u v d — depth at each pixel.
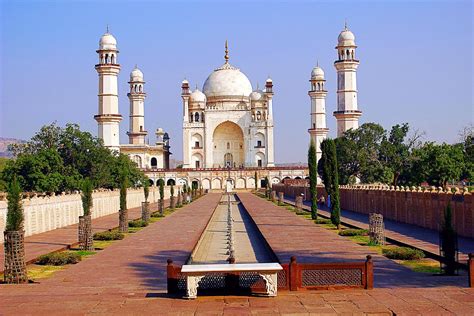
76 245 33.69
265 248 33.72
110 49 106.19
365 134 89.56
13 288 19.58
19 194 21.77
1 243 35.56
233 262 18.00
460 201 33.53
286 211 60.16
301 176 128.88
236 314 14.93
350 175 90.06
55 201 45.06
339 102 106.25
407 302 15.84
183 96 138.00
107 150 76.25
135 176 91.12
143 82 136.62
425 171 64.44
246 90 144.62
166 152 143.75
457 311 14.86
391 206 46.78
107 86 104.94
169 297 17.03
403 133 88.81
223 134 142.25
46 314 15.29
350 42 106.19
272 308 15.46
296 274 17.38
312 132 127.81
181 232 39.56
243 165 140.12
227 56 152.50
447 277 20.22
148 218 48.47
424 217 39.44
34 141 69.06
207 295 17.09
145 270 23.34
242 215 62.78
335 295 16.78
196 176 127.56
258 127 135.62
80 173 70.50
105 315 15.12
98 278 21.56
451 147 65.31
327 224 44.09
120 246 31.92
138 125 135.62
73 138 70.62
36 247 31.80
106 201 63.53
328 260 24.89
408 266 22.88
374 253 26.98
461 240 31.11
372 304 15.66
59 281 21.00
